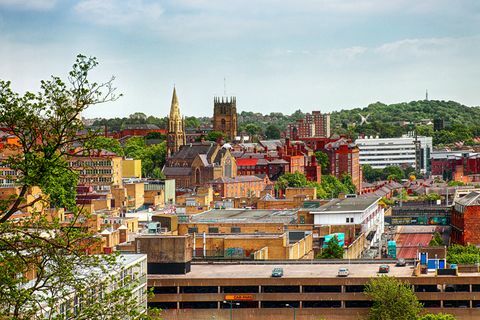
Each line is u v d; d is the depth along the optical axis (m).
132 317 131.88
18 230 124.62
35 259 126.44
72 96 126.50
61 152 127.88
